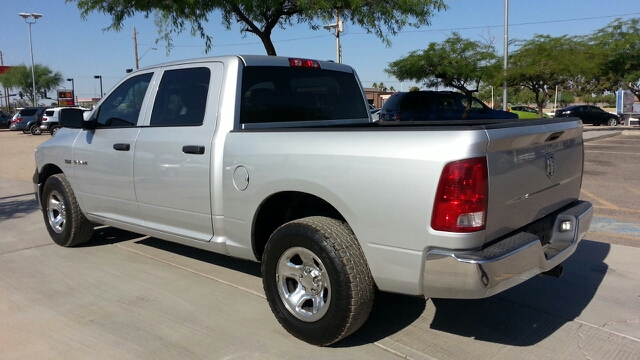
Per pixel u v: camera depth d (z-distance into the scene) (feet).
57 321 14.11
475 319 13.97
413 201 10.52
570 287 16.11
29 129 119.75
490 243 10.88
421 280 10.75
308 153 12.09
